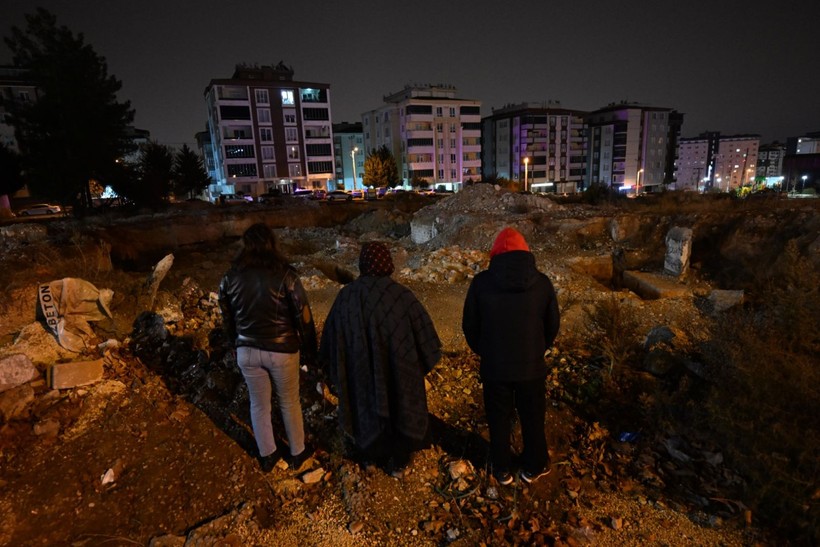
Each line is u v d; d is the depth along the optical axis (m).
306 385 3.98
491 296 2.93
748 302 6.50
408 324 2.86
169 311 4.92
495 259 2.98
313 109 65.31
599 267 9.45
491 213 14.52
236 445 3.36
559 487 3.15
